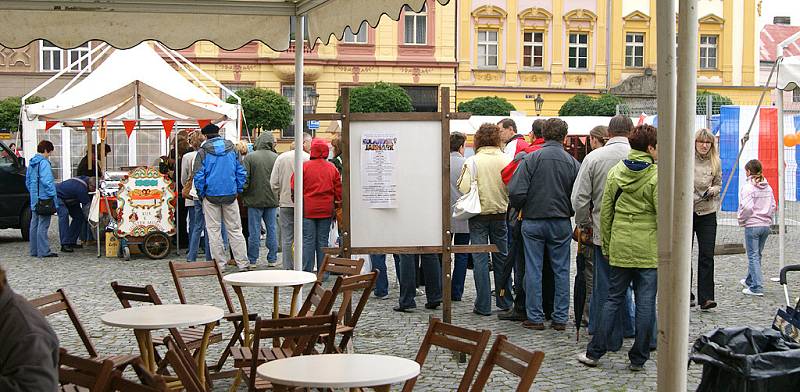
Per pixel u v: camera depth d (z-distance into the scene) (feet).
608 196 26.03
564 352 28.84
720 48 189.16
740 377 16.83
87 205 58.13
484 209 34.01
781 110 44.47
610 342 27.27
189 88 56.70
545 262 33.30
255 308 36.37
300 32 29.12
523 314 33.88
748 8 189.06
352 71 164.04
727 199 63.87
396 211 29.14
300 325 17.88
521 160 31.99
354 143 29.19
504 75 177.78
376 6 23.44
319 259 43.37
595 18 180.45
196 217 51.19
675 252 15.87
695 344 17.89
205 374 22.45
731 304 37.76
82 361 13.79
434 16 166.30
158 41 28.07
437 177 29.12
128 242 53.26
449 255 29.07
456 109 167.73
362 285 23.44
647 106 175.22
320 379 14.67
